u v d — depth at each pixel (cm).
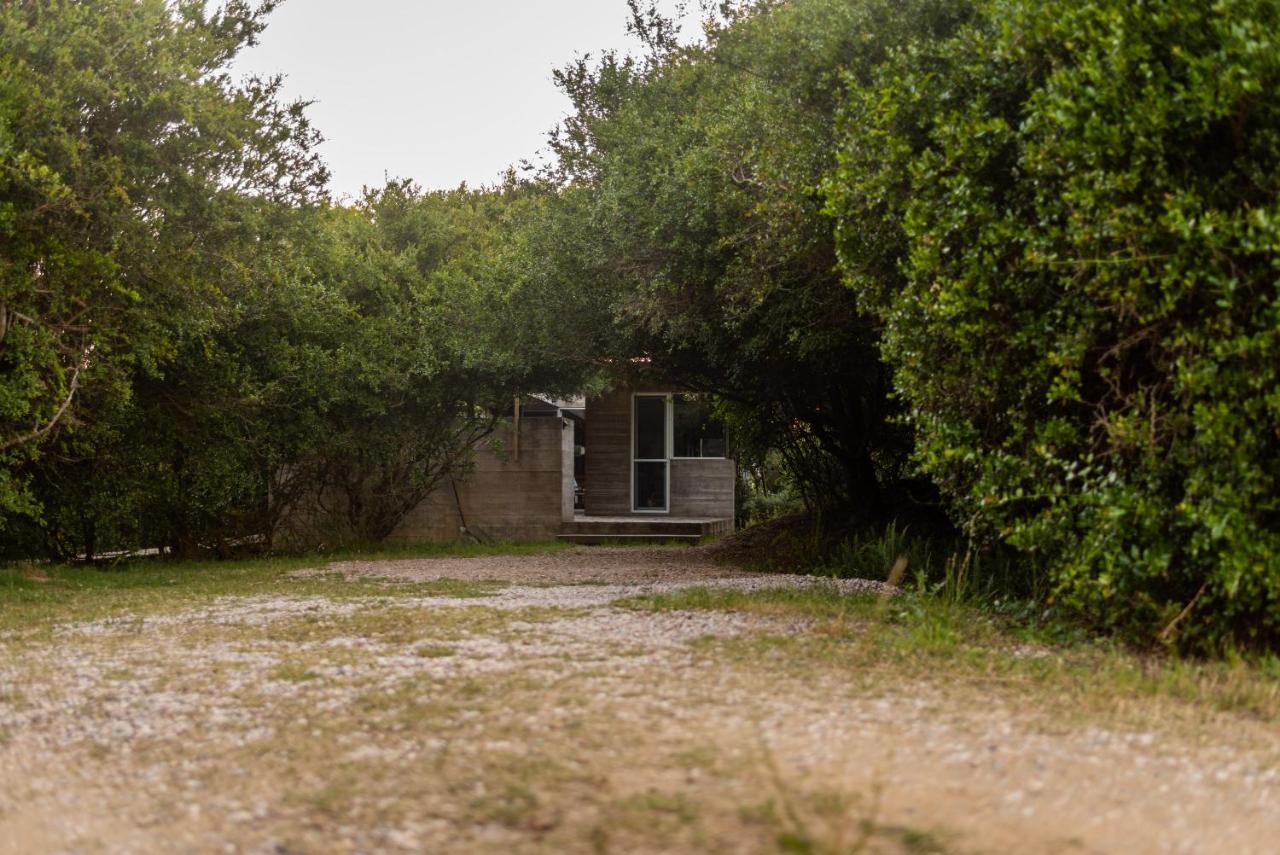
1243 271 609
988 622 781
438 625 803
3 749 470
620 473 2522
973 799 355
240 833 347
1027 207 749
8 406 1152
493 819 346
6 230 1072
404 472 2069
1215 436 605
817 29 945
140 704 548
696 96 1312
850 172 837
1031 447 737
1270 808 358
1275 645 668
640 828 328
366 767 414
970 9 868
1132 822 339
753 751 409
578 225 1359
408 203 2406
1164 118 623
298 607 961
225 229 1364
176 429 1620
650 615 833
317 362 1762
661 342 1484
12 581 1220
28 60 1157
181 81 1275
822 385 1509
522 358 1650
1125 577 674
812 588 1025
